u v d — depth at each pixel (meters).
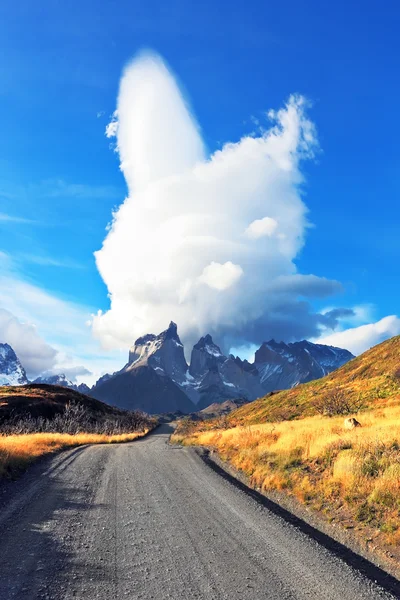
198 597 4.73
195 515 8.30
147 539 6.74
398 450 10.80
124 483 11.59
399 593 5.17
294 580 5.38
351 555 6.47
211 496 10.10
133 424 84.88
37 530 6.95
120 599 4.60
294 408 55.31
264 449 15.20
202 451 20.73
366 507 8.15
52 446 21.22
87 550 6.12
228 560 5.95
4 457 13.23
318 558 6.21
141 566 5.61
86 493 10.09
